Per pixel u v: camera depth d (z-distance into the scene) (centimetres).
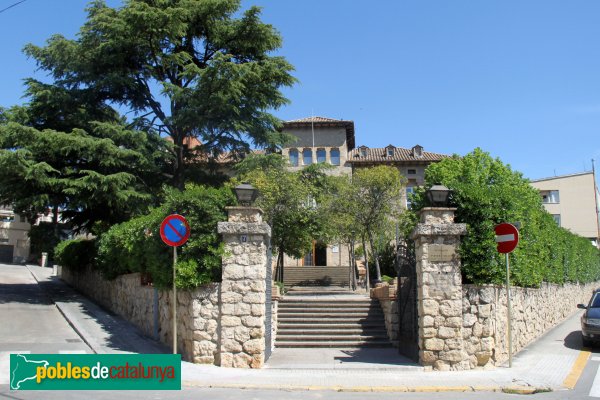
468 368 1039
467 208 1102
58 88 2205
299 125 4356
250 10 2445
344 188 2661
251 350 1053
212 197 1127
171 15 2242
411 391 876
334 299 1708
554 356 1222
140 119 2339
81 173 2094
